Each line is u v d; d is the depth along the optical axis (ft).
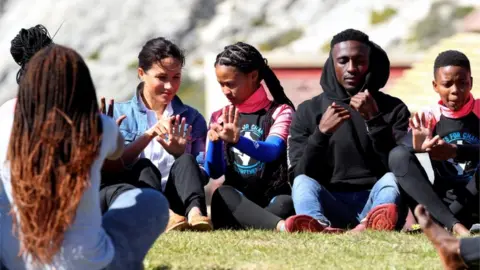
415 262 40.42
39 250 30.50
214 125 52.42
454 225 49.29
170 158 53.72
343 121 50.57
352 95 52.95
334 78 53.62
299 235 47.93
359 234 47.91
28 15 284.00
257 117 55.26
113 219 33.12
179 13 275.18
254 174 54.24
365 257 41.78
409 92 88.94
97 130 30.78
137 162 50.60
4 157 31.55
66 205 30.14
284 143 54.39
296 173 52.49
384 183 50.88
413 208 51.37
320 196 51.65
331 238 46.96
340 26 253.44
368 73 53.11
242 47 55.06
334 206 52.24
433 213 49.88
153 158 53.57
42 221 30.22
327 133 50.75
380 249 43.70
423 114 50.06
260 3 270.26
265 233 48.60
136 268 33.50
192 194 50.57
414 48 231.09
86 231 31.07
